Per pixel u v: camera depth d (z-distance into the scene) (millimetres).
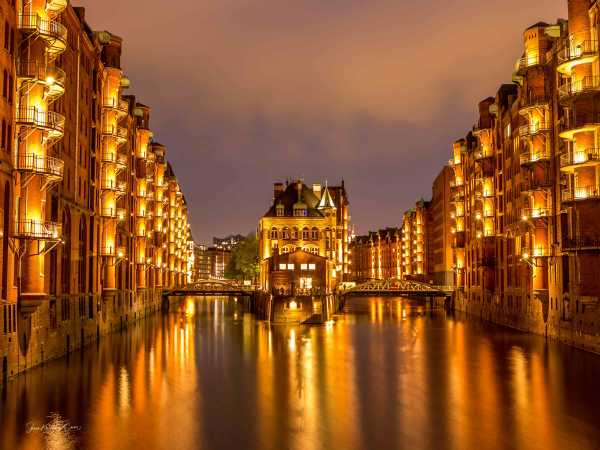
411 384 43875
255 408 36906
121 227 80062
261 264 123375
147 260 98875
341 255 144625
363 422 33719
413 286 125375
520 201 76562
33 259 43656
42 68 43625
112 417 34438
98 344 64062
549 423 33219
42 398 38156
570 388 41688
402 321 96562
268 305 98188
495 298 90438
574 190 53844
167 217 133375
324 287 106375
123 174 82875
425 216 172750
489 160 91875
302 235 119875
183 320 97875
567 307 60844
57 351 52812
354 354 59188
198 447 29453
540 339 67125
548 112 64750
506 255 84125
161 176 115250
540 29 66812
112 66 72188
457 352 59688
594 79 52438
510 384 43250
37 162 43594
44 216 45344
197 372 48844
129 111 87375
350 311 121875
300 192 124438
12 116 41781
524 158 70500
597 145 52062
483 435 31188
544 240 64875
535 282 67000
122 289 81438
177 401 38562
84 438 30594
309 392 41406
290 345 66250
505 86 87938
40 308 47844
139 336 73000
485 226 91562
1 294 39500
